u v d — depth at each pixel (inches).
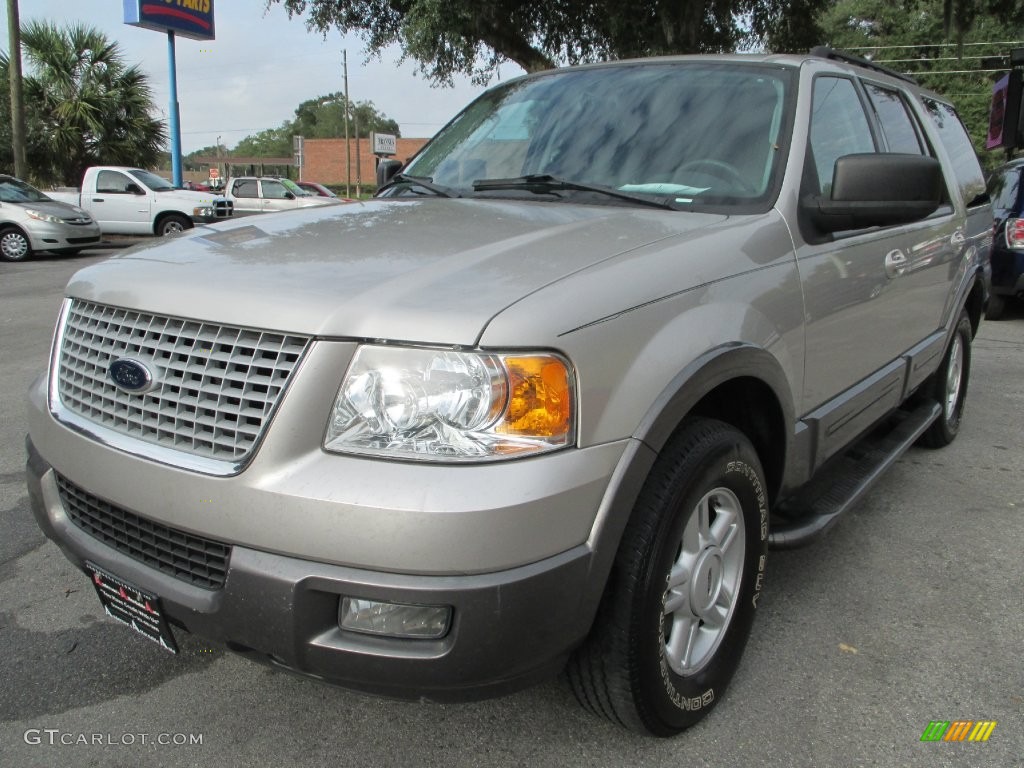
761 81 115.6
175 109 788.6
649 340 76.1
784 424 97.7
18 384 225.6
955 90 1514.5
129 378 76.0
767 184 103.0
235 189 834.2
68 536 84.4
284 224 98.1
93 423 81.1
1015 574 127.0
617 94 123.3
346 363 67.8
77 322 86.9
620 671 77.4
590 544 70.2
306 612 67.0
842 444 120.0
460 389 65.7
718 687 91.7
